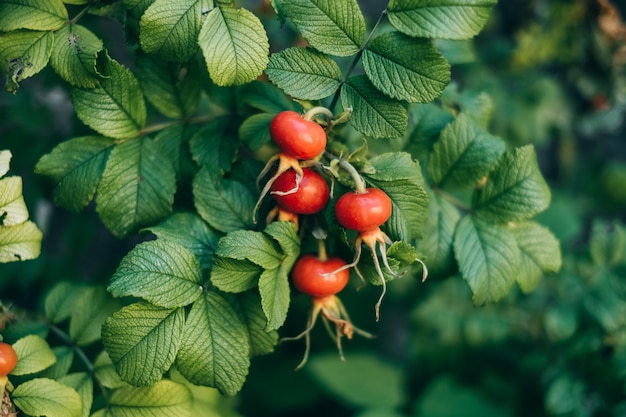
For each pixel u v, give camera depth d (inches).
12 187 19.1
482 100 22.3
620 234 26.7
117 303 21.3
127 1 19.1
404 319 38.5
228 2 18.7
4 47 19.1
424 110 21.3
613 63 33.2
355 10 18.9
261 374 34.0
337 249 19.8
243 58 18.6
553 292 27.5
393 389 30.6
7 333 20.5
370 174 18.9
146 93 20.5
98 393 20.6
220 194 19.9
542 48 33.9
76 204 20.0
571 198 41.4
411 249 18.7
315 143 18.5
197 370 18.8
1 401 18.6
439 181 20.9
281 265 19.0
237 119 21.0
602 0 31.9
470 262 20.4
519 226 21.1
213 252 19.5
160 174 20.0
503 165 20.6
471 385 32.0
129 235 19.9
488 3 18.5
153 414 19.8
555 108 35.7
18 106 25.3
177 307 18.7
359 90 19.2
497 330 29.4
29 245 19.6
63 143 20.1
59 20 19.3
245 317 19.7
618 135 46.6
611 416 25.3
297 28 18.9
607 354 25.7
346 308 34.2
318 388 33.9
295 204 18.8
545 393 27.8
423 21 18.7
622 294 25.8
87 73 19.3
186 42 18.8
